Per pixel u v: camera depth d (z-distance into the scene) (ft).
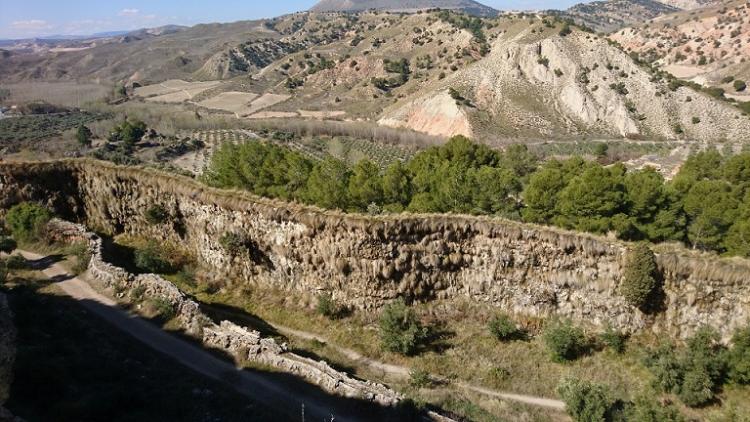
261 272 99.60
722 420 66.69
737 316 79.20
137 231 117.08
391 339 82.84
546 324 88.53
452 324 89.51
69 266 97.30
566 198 105.50
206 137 456.04
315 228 93.45
